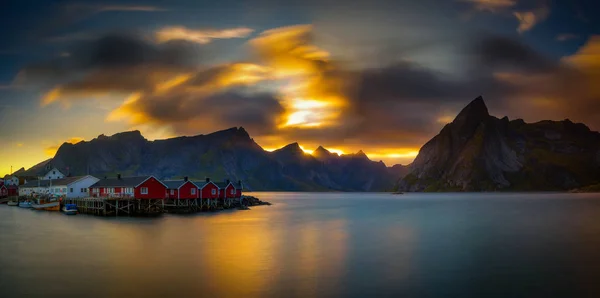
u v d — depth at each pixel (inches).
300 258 1971.0
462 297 1401.3
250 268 1760.6
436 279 1609.3
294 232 2913.4
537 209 5713.6
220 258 1952.5
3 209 5034.5
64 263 1834.4
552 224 3545.8
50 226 3139.8
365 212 5378.9
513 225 3481.8
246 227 3186.5
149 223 3395.7
